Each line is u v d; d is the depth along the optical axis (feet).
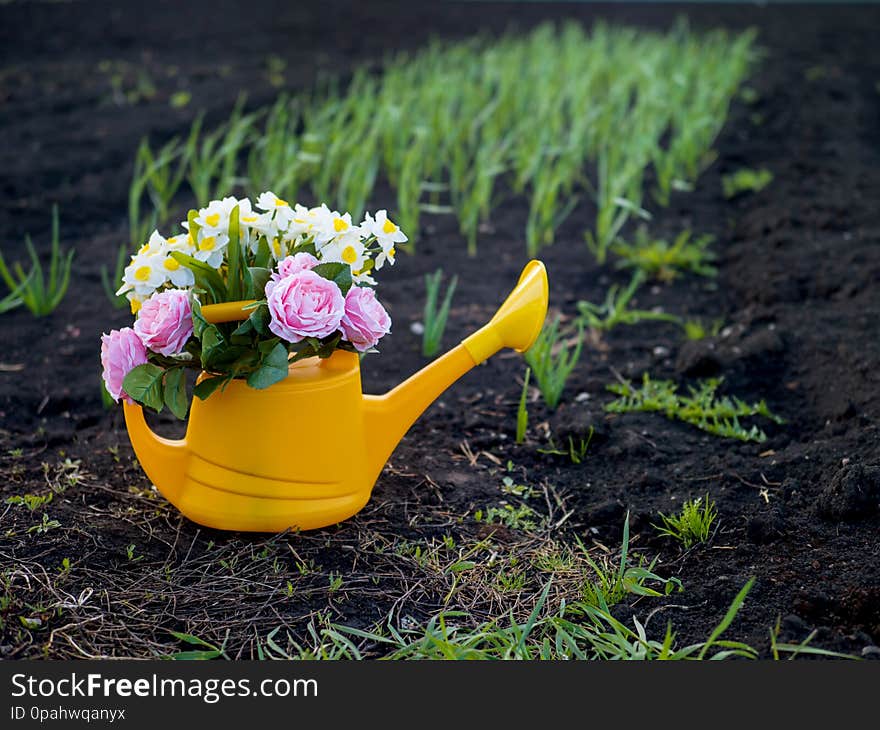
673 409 15.66
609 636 10.14
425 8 54.54
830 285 19.83
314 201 25.36
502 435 15.19
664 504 13.10
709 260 22.57
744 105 35.29
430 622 10.17
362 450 12.06
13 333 18.43
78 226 24.04
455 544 12.17
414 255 22.99
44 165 27.02
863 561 11.30
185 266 10.77
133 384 10.61
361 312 11.09
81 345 18.06
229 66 38.19
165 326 10.42
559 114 30.66
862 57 43.62
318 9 52.54
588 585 11.21
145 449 11.63
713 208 26.04
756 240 23.29
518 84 33.81
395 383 17.02
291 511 11.69
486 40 44.68
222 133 29.89
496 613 10.91
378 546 11.98
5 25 43.09
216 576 11.20
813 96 36.27
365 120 27.58
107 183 26.45
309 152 26.58
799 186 26.71
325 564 11.54
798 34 48.85
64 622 10.33
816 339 17.63
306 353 11.32
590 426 14.82
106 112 31.71
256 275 10.80
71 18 45.42
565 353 15.99
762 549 11.90
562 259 22.85
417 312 19.94
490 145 26.73
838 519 12.25
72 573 11.11
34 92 33.55
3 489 12.96
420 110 30.09
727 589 11.13
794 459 13.91
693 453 14.58
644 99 29.89
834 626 10.48
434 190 27.22
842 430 14.74
